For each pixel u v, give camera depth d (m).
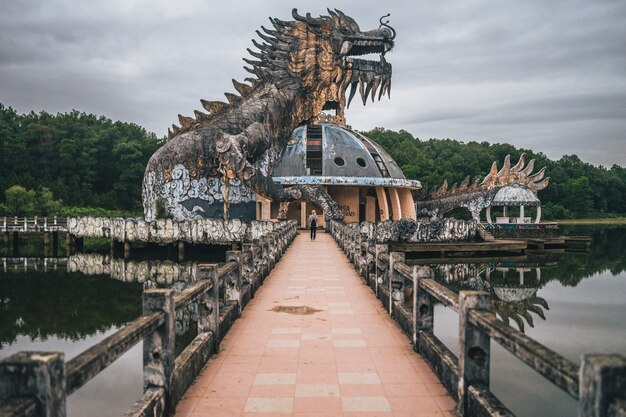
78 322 19.88
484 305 5.94
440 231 42.06
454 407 6.41
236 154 37.84
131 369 12.88
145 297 6.01
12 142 91.56
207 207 43.78
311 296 13.91
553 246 51.06
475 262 39.44
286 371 7.76
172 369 6.18
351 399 6.68
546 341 16.16
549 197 113.50
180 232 38.09
